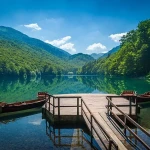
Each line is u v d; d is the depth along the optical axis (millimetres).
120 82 57344
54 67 186125
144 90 35281
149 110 19016
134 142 10547
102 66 152000
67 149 10422
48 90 40156
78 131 13227
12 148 10555
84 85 52625
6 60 128875
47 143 11227
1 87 47375
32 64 170250
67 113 14758
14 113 18406
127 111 15273
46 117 16266
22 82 70375
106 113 14297
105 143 9727
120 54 93250
